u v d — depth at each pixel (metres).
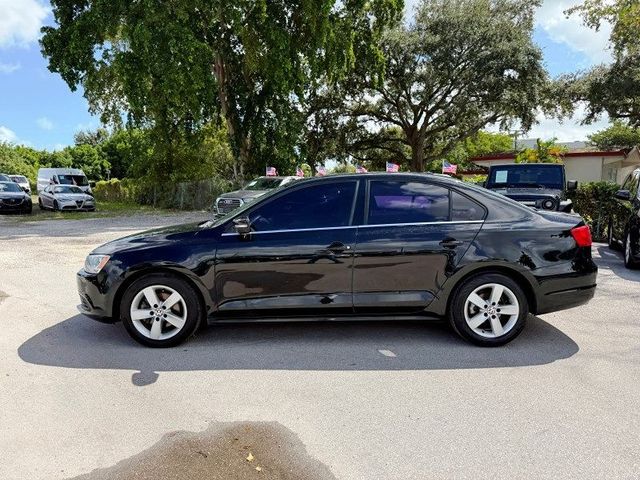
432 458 2.93
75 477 2.77
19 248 11.49
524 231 4.79
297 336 5.14
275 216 4.88
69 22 22.94
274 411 3.53
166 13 20.81
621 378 4.05
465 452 2.99
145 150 30.14
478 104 30.17
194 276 4.73
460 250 4.73
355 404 3.62
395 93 32.75
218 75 26.16
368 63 27.28
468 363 4.39
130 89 21.72
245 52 23.98
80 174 30.83
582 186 13.02
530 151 30.52
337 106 32.88
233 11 22.55
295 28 24.86
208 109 24.28
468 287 4.76
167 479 2.74
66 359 4.52
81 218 21.14
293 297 4.78
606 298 6.68
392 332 5.26
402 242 4.73
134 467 2.86
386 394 3.78
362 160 41.31
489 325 4.82
